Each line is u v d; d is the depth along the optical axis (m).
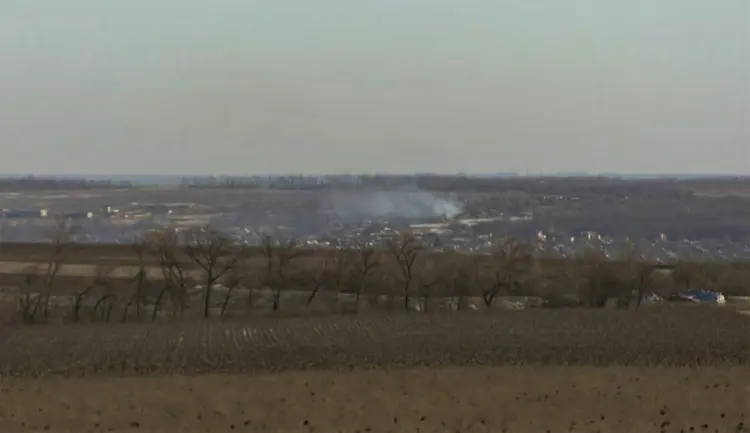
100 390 53.44
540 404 47.88
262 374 60.59
